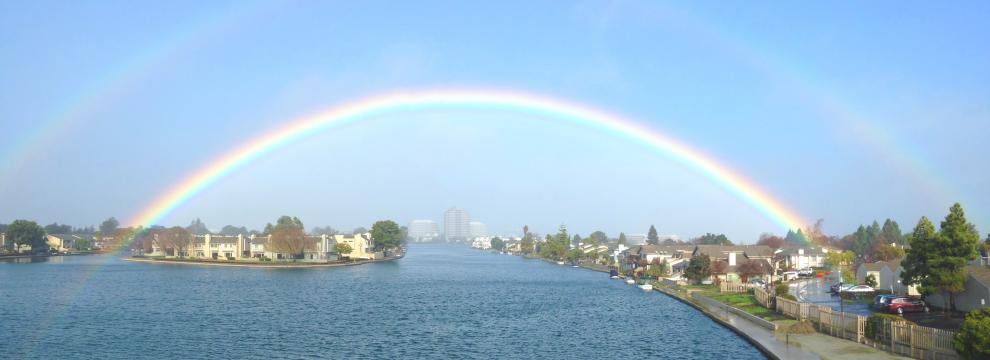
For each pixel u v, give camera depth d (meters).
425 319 90.38
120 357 62.06
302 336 74.44
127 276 166.62
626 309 105.62
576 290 144.38
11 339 71.12
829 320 68.75
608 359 62.59
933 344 50.59
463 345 70.00
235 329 78.94
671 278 165.12
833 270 156.12
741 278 136.38
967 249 72.06
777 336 68.75
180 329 78.44
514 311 101.44
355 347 68.12
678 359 62.12
